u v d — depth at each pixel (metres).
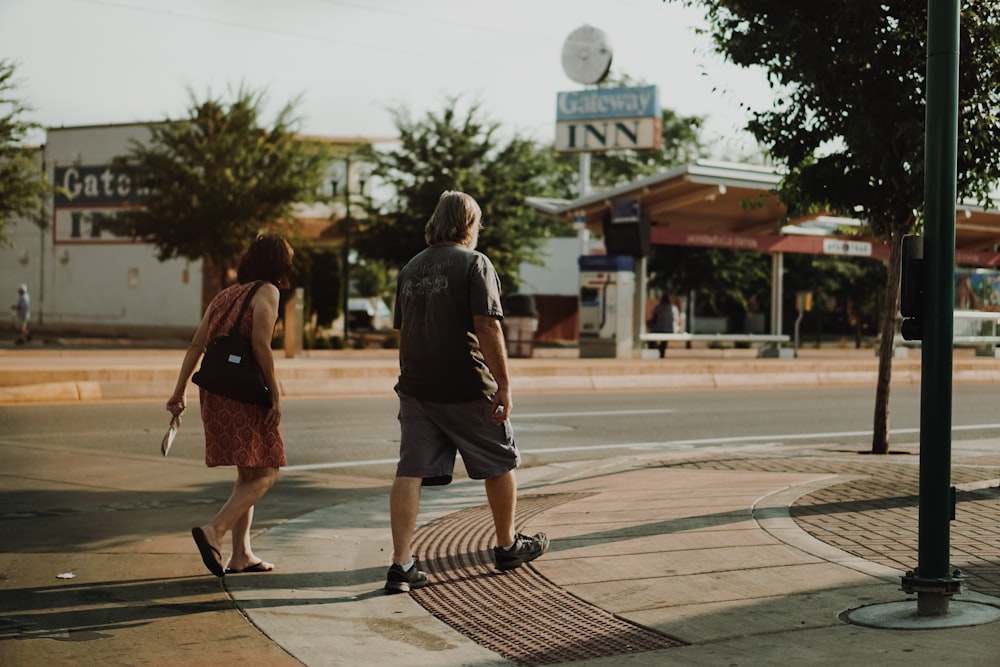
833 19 9.89
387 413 15.49
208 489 8.83
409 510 5.69
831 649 4.40
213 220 35.50
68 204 47.69
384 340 37.12
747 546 6.32
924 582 4.85
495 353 5.67
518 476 10.14
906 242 4.94
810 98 10.16
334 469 10.33
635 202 29.08
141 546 6.69
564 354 34.28
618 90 38.03
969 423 15.72
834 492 8.12
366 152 39.75
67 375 16.69
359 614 5.25
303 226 44.41
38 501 8.22
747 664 4.26
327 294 35.06
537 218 40.72
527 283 53.59
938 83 4.87
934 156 4.87
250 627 5.03
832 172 10.38
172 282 45.50
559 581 5.71
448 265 5.67
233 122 36.41
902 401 19.91
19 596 5.52
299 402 17.31
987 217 31.78
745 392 21.84
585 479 9.29
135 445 11.46
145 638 4.84
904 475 9.12
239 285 5.81
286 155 36.56
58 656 4.56
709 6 10.53
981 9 9.52
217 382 5.63
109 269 46.91
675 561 6.03
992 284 24.75
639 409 17.14
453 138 39.06
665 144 67.00
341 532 7.30
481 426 5.74
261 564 6.11
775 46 9.90
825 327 58.72
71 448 11.17
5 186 34.25
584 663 4.39
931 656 4.24
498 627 5.00
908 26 9.88
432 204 38.84
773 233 32.50
